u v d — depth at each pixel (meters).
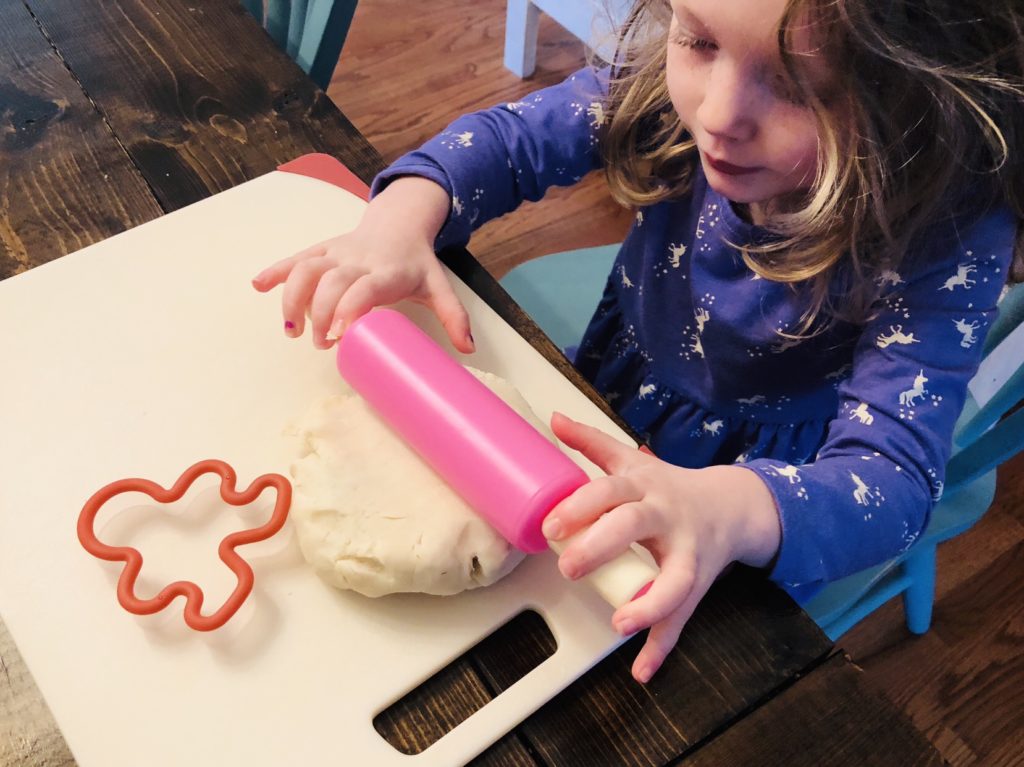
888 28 0.41
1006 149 0.47
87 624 0.42
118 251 0.57
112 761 0.38
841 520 0.48
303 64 0.81
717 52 0.46
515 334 0.55
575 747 0.40
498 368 0.53
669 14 0.59
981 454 0.64
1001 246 0.54
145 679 0.40
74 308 0.54
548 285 0.91
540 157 0.69
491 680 0.42
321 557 0.42
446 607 0.43
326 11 0.77
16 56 0.69
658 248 0.71
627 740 0.40
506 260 1.39
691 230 0.68
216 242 0.58
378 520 0.43
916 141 0.48
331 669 0.41
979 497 0.76
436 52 1.66
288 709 0.40
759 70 0.45
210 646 0.41
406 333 0.46
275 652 0.42
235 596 0.41
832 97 0.45
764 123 0.47
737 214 0.63
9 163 0.63
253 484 0.45
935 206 0.51
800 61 0.43
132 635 0.42
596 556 0.39
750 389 0.70
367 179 0.64
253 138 0.65
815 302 0.61
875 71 0.43
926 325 0.54
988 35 0.43
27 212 0.60
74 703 0.40
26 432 0.48
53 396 0.50
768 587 0.45
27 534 0.45
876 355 0.56
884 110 0.45
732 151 0.49
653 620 0.39
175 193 0.62
